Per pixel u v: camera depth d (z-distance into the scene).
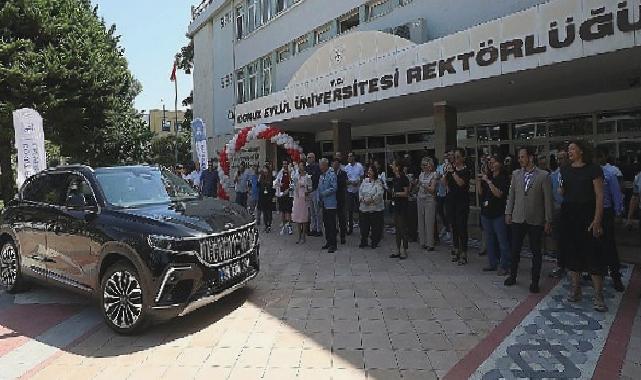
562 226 5.83
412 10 14.63
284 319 5.48
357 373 4.05
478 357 4.30
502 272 7.27
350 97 13.18
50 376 4.25
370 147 19.39
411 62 11.16
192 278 5.05
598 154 6.52
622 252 8.12
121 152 25.58
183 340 4.96
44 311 6.14
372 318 5.41
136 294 5.10
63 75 17.05
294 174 10.70
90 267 5.57
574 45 7.98
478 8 12.52
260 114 18.00
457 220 8.02
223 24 27.81
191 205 6.11
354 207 11.58
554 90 11.45
